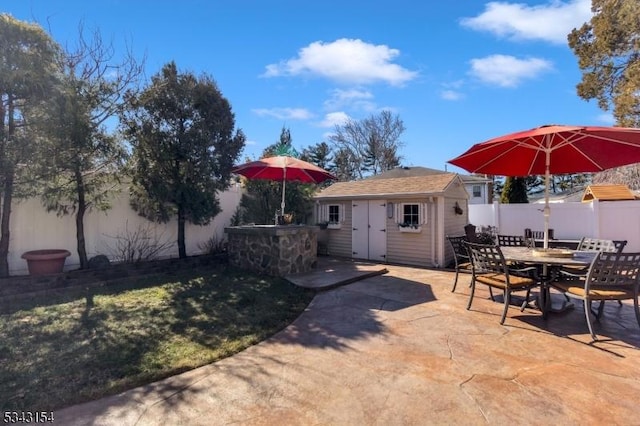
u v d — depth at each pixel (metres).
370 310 5.42
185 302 5.59
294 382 3.19
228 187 9.47
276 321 4.88
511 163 5.96
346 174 35.19
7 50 5.34
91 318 4.76
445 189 9.62
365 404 2.83
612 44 11.96
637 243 10.15
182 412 2.72
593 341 4.14
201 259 8.78
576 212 11.06
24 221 6.67
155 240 8.80
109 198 7.83
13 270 6.54
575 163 5.69
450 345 4.03
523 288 4.91
